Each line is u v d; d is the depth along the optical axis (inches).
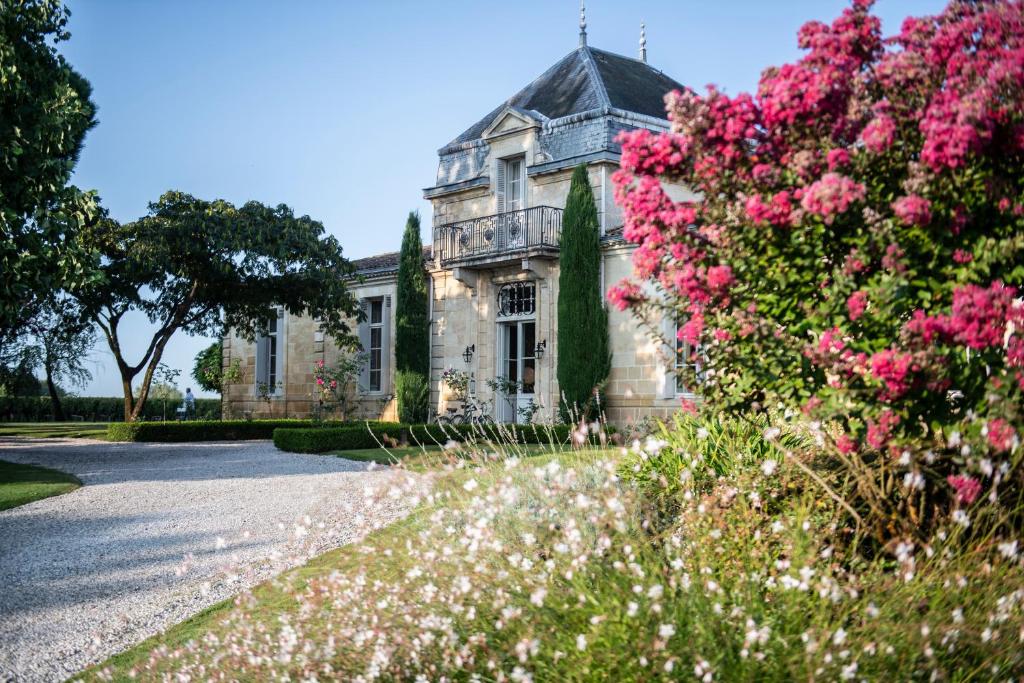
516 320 757.3
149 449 697.6
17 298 473.4
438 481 196.5
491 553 153.6
